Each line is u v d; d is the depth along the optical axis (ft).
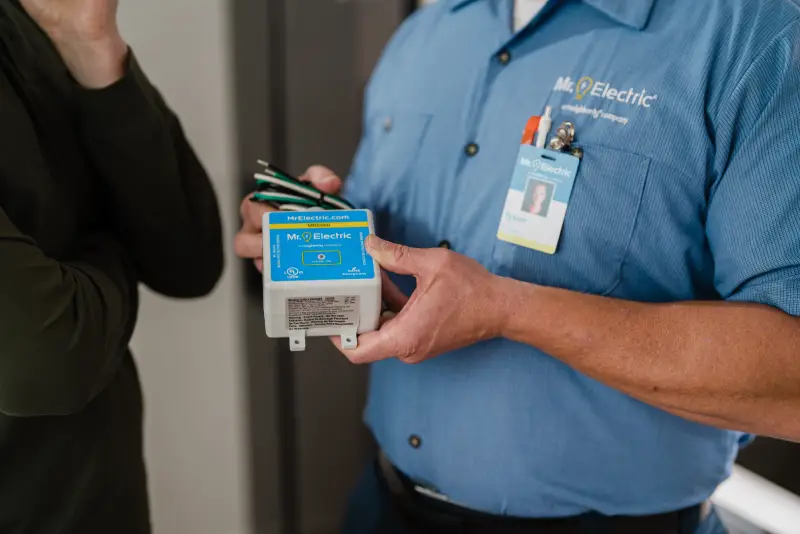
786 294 2.39
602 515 3.07
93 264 2.84
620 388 2.64
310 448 5.94
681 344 2.51
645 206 2.73
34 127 2.69
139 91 2.81
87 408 2.90
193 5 4.88
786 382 2.39
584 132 2.79
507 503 3.11
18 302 2.25
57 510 2.78
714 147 2.62
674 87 2.65
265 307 2.53
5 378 2.32
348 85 5.24
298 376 5.74
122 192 3.02
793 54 2.47
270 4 4.93
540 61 2.94
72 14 2.50
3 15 2.64
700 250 2.81
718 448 3.06
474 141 3.06
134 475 3.25
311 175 3.29
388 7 5.07
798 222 2.39
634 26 2.77
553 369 2.94
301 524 6.13
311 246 2.60
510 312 2.62
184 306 5.39
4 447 2.58
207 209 3.52
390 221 3.33
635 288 2.86
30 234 2.58
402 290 3.33
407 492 3.44
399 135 3.32
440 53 3.27
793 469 3.87
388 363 3.46
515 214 2.86
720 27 2.61
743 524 4.07
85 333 2.47
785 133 2.44
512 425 3.00
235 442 5.84
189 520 5.94
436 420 3.19
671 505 3.05
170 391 5.56
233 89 5.12
